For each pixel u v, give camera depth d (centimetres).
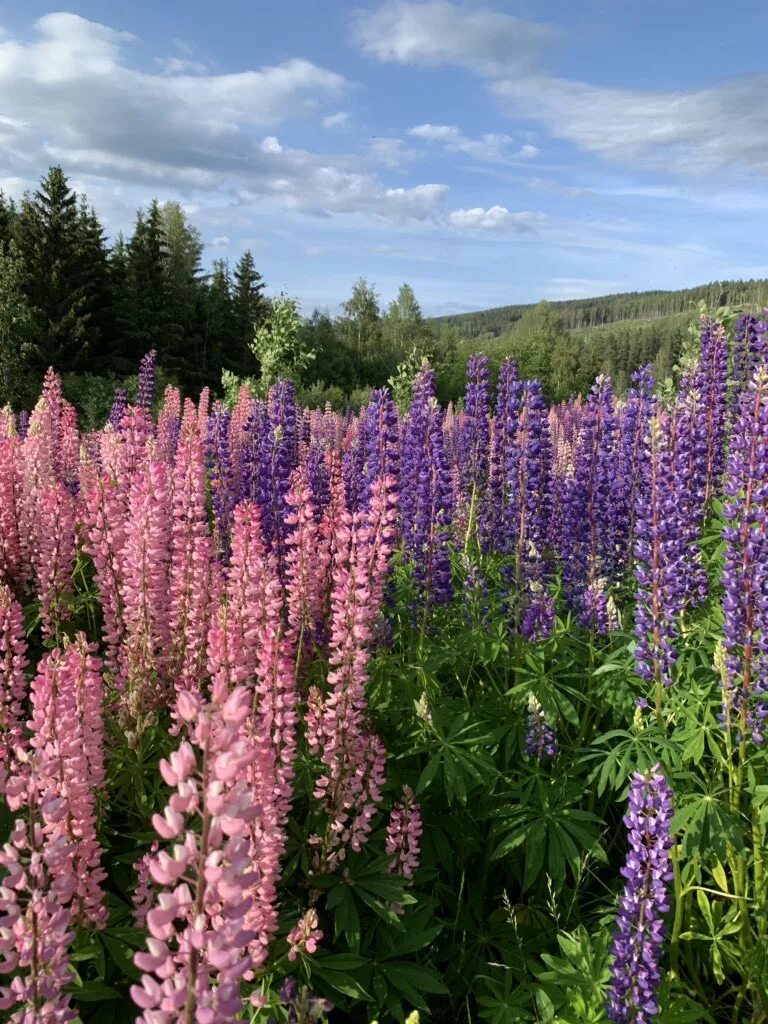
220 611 443
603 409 835
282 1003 363
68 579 662
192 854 188
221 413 1081
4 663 457
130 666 521
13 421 1274
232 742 192
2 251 4853
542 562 704
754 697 486
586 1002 435
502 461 874
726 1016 482
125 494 684
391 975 445
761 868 481
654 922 385
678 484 720
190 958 191
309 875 463
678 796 495
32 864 270
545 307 11825
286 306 2744
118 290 6266
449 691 694
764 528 486
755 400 529
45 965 262
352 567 488
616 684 622
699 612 684
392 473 754
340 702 465
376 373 8512
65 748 363
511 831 550
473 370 976
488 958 516
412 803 479
